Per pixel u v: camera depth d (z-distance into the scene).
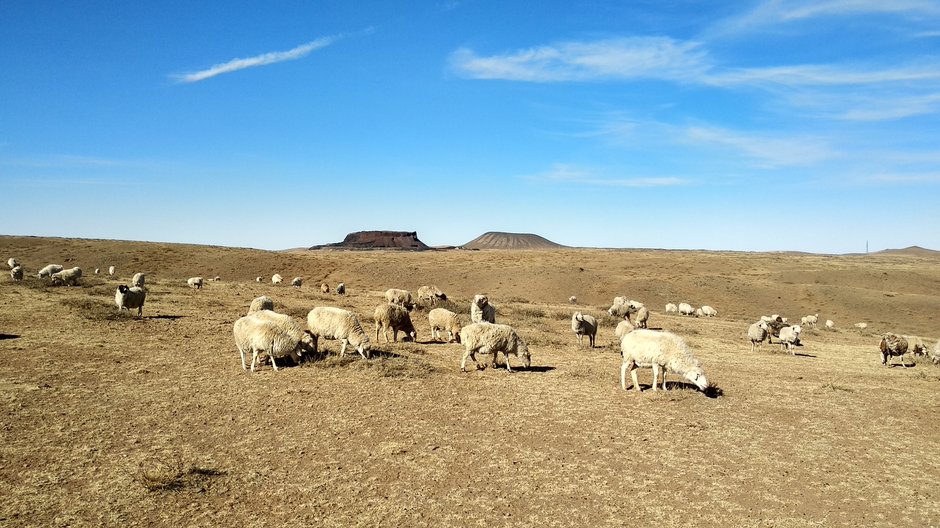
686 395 15.45
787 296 69.81
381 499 8.97
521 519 8.56
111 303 25.03
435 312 22.89
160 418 11.82
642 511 8.96
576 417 13.27
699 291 70.94
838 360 25.36
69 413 11.73
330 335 17.25
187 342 18.83
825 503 9.46
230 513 8.32
